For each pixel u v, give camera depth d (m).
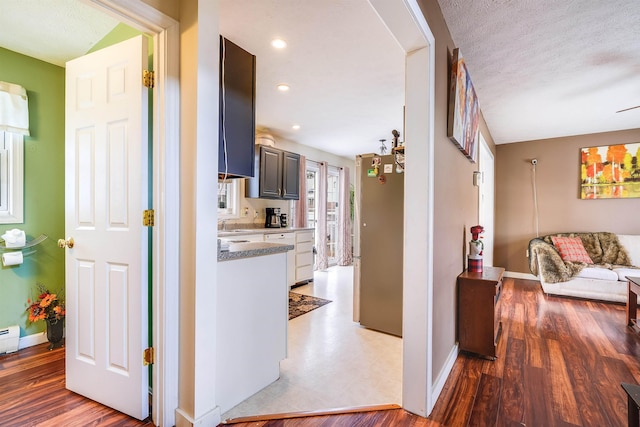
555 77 2.81
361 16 1.94
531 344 2.60
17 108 2.32
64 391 1.80
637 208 4.50
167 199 1.44
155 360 1.50
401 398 1.80
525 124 4.31
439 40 1.85
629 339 2.69
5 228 2.30
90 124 1.70
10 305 2.33
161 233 1.45
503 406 1.71
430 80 1.64
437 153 1.83
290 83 2.94
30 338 2.40
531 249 4.62
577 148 4.89
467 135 2.51
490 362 2.27
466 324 2.40
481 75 2.78
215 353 1.50
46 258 2.50
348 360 2.29
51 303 2.39
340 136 4.99
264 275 1.90
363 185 2.99
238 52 1.77
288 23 2.02
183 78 1.43
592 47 2.29
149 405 1.57
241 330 1.74
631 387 1.11
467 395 1.83
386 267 2.84
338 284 4.82
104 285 1.66
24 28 2.06
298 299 3.96
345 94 3.21
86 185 1.72
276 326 2.00
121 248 1.60
